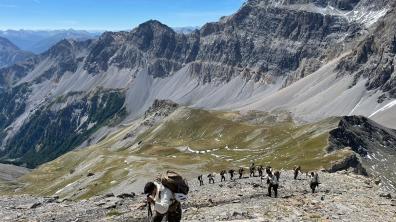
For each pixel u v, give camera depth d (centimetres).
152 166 18088
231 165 18662
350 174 5791
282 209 2767
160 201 1182
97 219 3275
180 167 17975
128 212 3431
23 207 4400
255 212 2631
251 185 5059
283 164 19862
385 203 3338
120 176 17500
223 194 4222
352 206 3039
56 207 4153
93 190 16138
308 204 3058
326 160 18688
